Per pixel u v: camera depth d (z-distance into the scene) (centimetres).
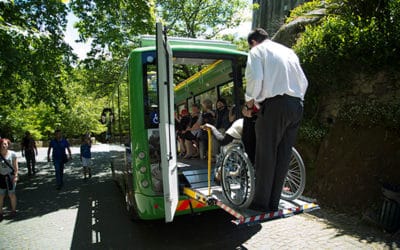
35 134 2966
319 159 603
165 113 318
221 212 564
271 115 283
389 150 494
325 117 648
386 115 514
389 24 535
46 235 502
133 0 856
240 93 494
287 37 877
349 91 603
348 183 527
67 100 988
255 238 441
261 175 293
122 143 586
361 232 437
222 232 470
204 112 656
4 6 661
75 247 444
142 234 478
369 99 559
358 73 584
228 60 505
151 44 474
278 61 283
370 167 507
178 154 719
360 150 532
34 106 948
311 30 693
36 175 1188
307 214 521
